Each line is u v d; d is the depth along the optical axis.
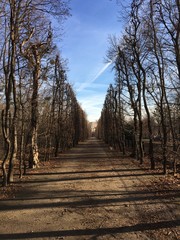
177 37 13.25
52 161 24.53
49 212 8.49
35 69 17.05
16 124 14.41
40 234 6.60
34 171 17.70
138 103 22.62
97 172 17.08
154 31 15.98
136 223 7.37
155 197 10.27
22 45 14.12
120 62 27.53
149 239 6.24
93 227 7.09
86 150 41.56
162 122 16.27
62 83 30.55
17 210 8.74
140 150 21.95
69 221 7.59
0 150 23.67
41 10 12.82
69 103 40.81
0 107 21.64
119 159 25.95
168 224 7.26
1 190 11.66
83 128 91.00
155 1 14.62
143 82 19.36
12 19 12.17
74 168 19.17
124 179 14.41
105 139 70.56
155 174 16.06
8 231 6.82
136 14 19.86
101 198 10.25
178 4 12.85
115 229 6.93
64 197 10.45
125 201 9.77
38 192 11.34
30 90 15.96
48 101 22.69
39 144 32.62
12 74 12.36
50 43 17.05
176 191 11.12
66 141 41.56
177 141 15.61
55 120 29.50
